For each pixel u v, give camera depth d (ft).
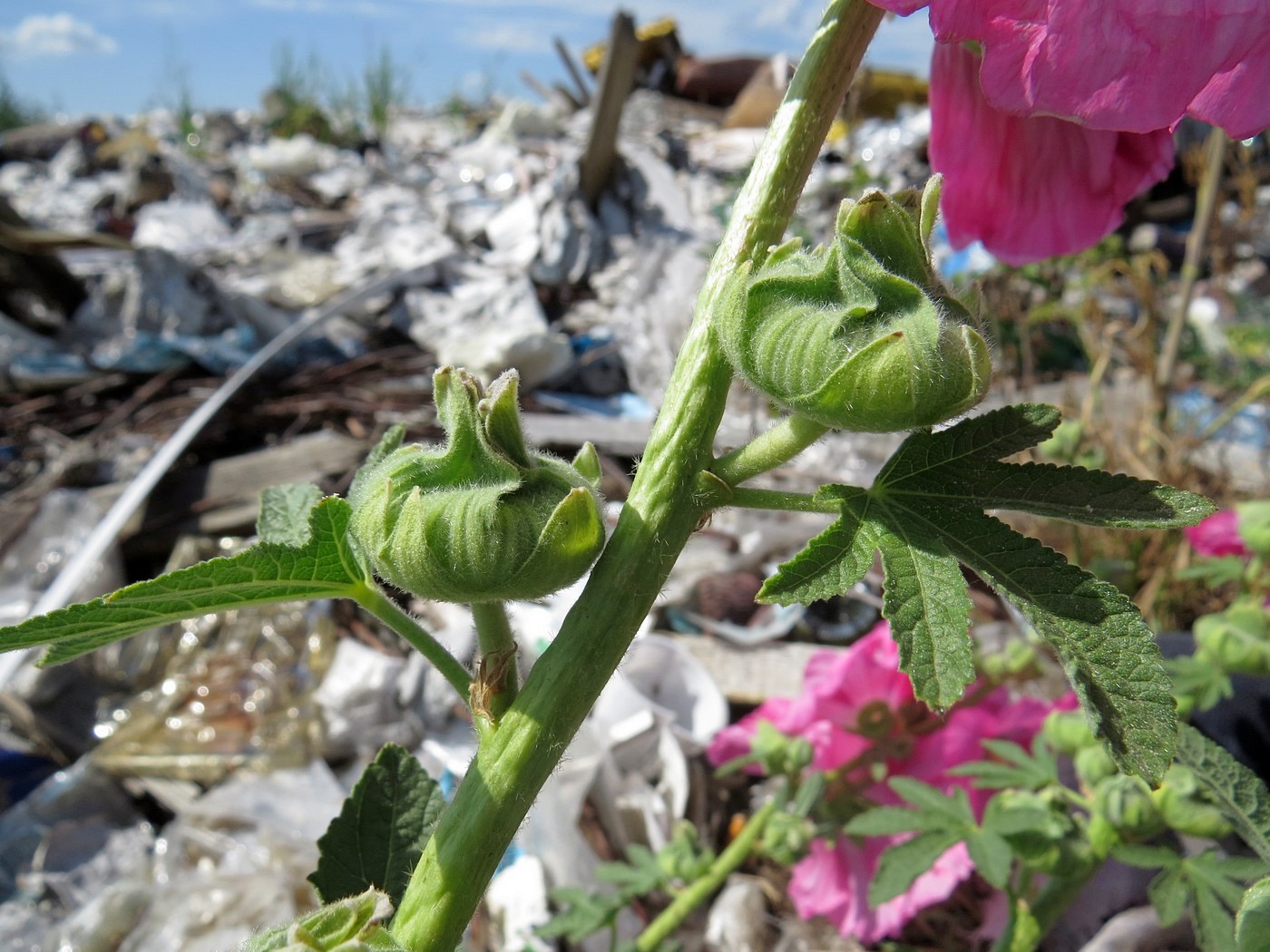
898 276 0.31
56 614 0.32
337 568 0.36
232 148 4.74
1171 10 0.26
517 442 0.33
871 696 0.85
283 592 0.36
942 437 0.34
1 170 3.97
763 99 4.25
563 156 3.25
